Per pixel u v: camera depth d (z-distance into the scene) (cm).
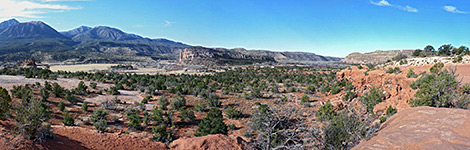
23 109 1238
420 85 2161
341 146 1269
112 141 1608
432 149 709
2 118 1434
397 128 959
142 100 3659
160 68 17500
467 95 1769
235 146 1725
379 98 2786
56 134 1480
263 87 5362
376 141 869
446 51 6562
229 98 4256
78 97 3603
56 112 2659
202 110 3325
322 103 3528
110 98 3822
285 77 7888
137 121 2492
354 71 5044
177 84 5847
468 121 856
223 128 2358
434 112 1038
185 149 1666
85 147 1421
